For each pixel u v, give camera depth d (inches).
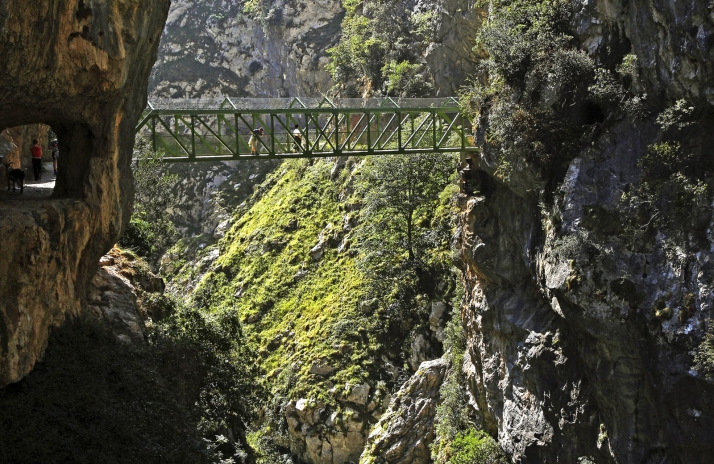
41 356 975.6
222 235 3715.6
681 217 1343.5
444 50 2743.6
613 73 1481.3
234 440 1421.0
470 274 1951.3
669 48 1360.7
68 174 1093.1
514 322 1700.3
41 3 825.5
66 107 999.0
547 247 1537.9
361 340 2472.9
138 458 939.3
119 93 1058.1
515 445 1688.0
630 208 1396.4
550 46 1556.3
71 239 1036.5
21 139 1635.1
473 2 2501.2
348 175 3129.9
